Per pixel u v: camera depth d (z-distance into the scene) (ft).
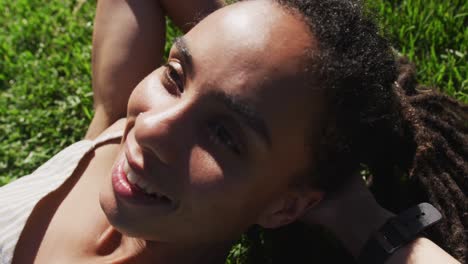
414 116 2.47
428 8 3.20
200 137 2.06
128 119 2.24
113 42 2.74
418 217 2.36
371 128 2.21
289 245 2.79
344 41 2.06
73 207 2.52
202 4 2.73
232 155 2.06
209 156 2.06
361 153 2.24
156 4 2.78
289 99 2.02
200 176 2.07
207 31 2.07
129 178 2.17
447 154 2.51
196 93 2.04
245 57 2.01
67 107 3.43
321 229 2.70
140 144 2.08
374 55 2.12
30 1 3.77
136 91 2.21
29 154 3.38
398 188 2.61
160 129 2.05
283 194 2.19
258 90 2.00
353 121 2.12
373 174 2.62
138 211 2.19
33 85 3.53
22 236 2.47
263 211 2.24
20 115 3.45
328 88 2.04
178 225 2.21
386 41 2.20
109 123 2.72
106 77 2.73
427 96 2.57
